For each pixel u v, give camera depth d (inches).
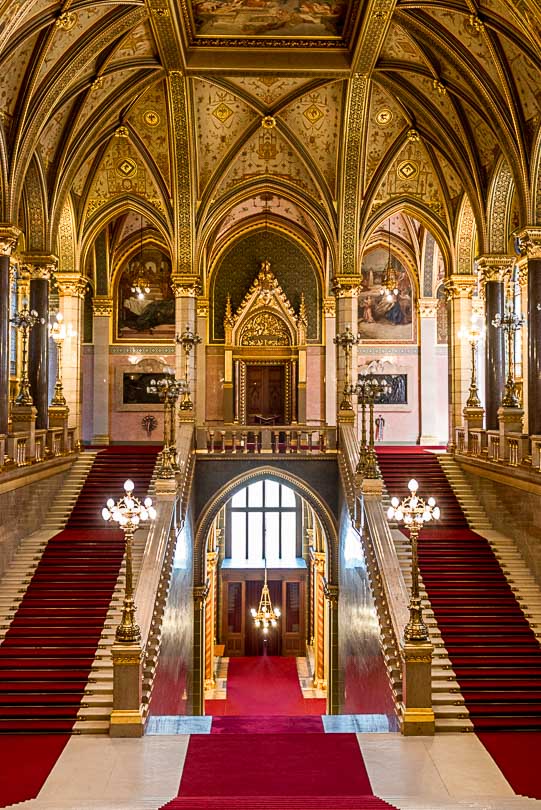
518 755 452.8
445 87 799.1
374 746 464.1
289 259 1259.8
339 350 954.1
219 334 1250.6
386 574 621.0
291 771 419.8
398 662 545.0
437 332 1282.0
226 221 1210.6
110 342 1267.2
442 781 408.8
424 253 1229.1
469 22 681.0
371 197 957.2
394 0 666.8
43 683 535.8
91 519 795.4
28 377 858.8
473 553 725.9
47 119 733.9
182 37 756.6
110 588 661.3
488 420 898.7
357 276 947.3
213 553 1147.9
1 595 646.5
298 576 1318.9
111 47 745.6
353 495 797.9
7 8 556.7
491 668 576.4
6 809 351.9
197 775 413.4
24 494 727.7
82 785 400.5
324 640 1105.4
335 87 859.4
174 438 884.0
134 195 962.1
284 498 1379.2
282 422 1244.5
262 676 1198.9
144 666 530.3
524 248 734.5
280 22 781.3
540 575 666.2
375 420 1253.1
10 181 701.3
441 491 866.1
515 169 732.0
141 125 899.4
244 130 909.8
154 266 1274.6
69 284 986.1
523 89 696.4
